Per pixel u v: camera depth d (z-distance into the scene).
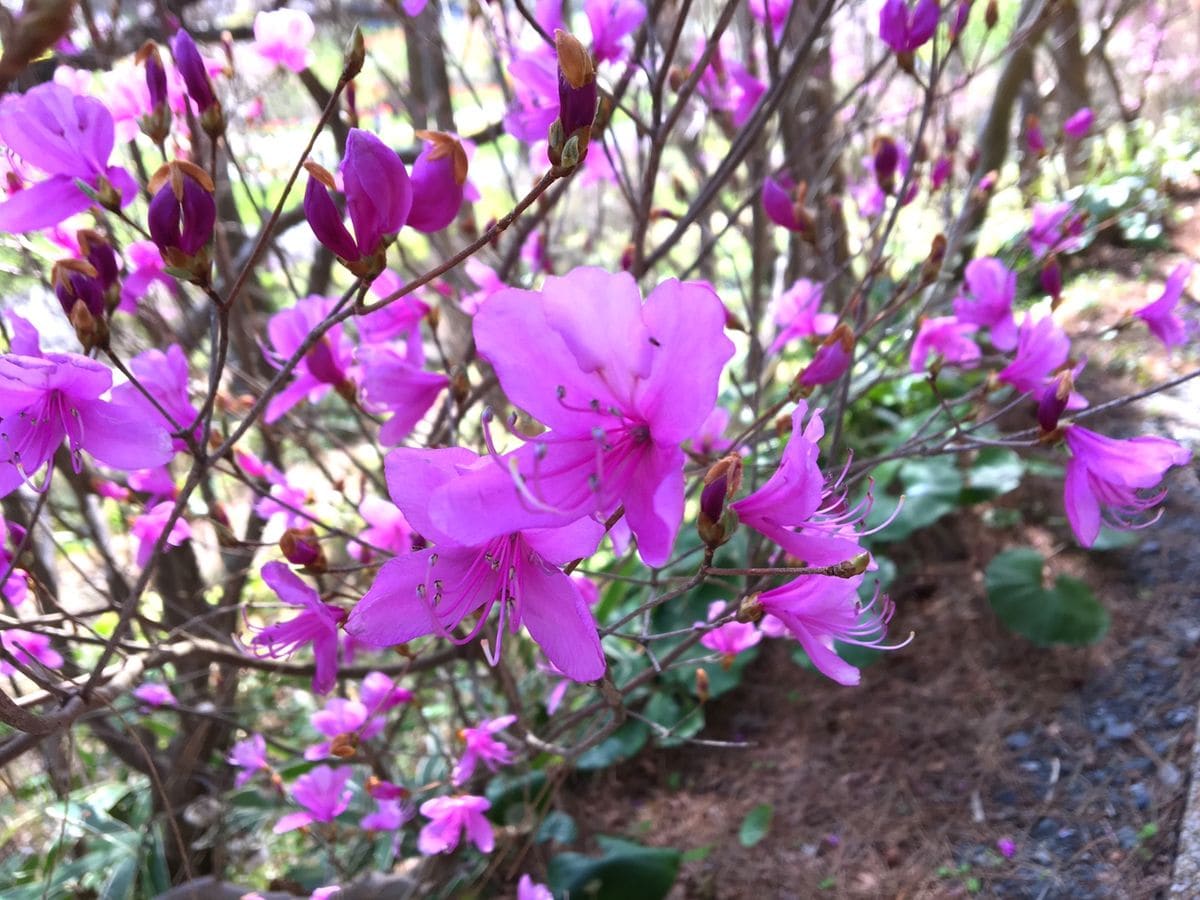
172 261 0.19
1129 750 0.53
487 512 0.16
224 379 0.49
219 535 0.35
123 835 0.50
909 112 0.51
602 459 0.17
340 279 0.72
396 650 0.29
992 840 0.50
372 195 0.18
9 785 0.31
